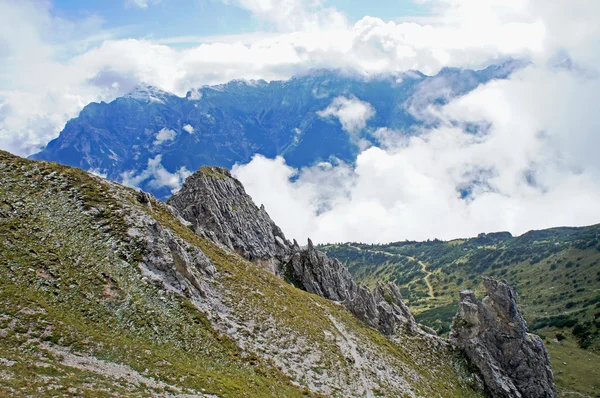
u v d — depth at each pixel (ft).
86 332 193.67
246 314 299.99
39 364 156.15
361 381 294.46
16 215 252.01
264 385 229.66
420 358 400.26
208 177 574.56
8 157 303.48
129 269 258.16
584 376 517.96
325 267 563.48
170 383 185.47
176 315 248.11
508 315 447.42
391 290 531.50
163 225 338.54
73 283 223.51
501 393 394.73
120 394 155.63
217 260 355.15
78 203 290.97
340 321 385.91
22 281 206.18
